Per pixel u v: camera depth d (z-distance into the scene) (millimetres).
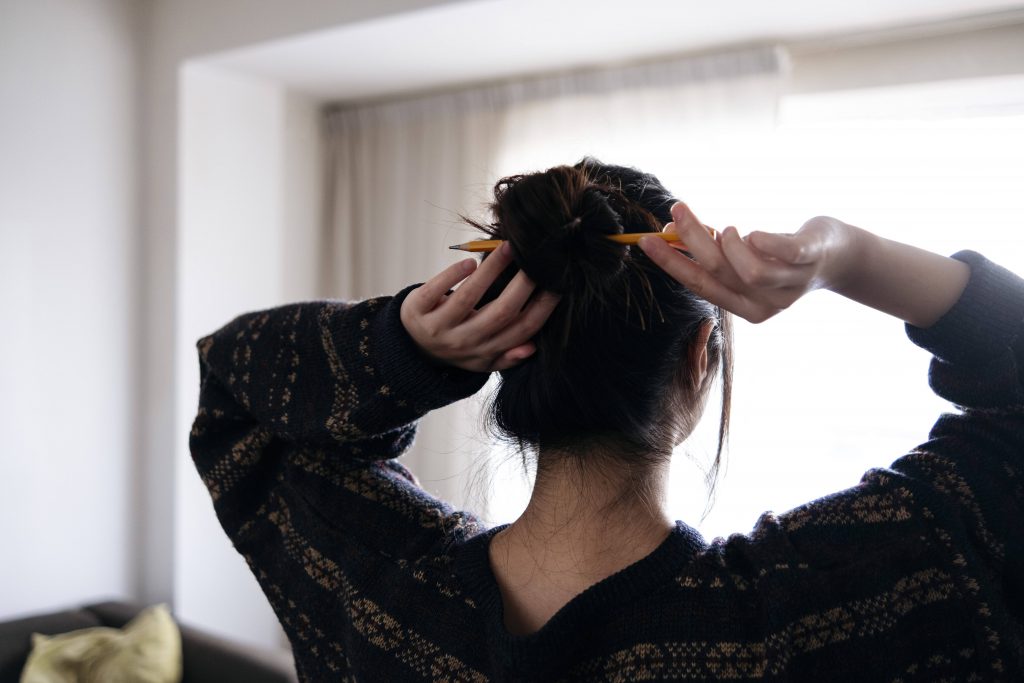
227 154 2857
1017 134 2113
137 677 2160
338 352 580
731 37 2289
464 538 582
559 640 491
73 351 2682
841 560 499
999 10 2029
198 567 2816
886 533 509
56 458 2652
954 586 498
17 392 2566
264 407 606
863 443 2314
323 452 631
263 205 2957
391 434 634
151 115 2818
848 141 2326
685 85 2434
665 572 502
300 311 627
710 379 562
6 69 2523
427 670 540
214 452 655
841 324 2334
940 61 2170
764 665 470
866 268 501
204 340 661
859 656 481
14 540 2566
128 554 2824
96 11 2721
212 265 2824
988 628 490
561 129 2660
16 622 2379
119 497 2799
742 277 418
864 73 2271
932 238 2217
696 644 483
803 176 2361
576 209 502
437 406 562
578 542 526
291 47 2549
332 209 3232
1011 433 535
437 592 553
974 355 530
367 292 3141
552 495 538
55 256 2639
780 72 2289
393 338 542
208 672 2219
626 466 527
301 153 3164
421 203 2992
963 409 566
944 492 518
